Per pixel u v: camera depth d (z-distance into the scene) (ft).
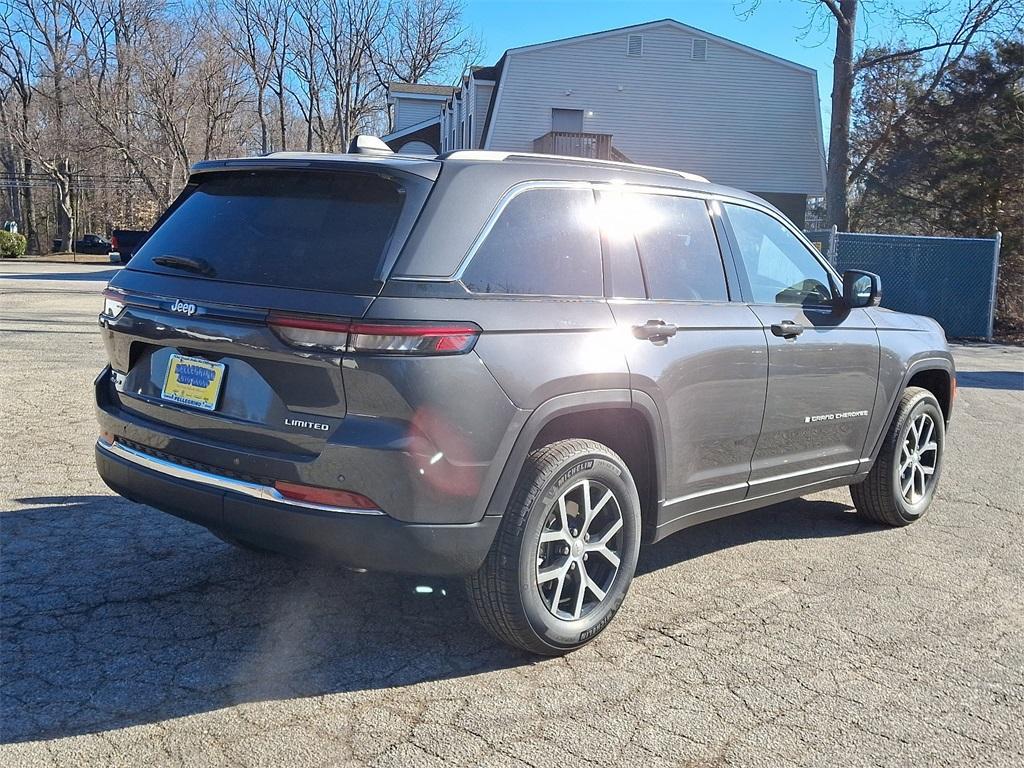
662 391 12.23
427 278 10.11
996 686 11.29
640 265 12.59
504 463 10.53
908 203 87.40
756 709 10.52
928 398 18.02
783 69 97.86
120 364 12.07
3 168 207.21
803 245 15.96
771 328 14.20
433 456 9.93
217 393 10.73
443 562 10.32
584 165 12.50
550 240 11.59
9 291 70.74
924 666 11.78
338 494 9.96
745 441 14.01
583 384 11.18
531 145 94.94
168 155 181.57
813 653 12.05
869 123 89.71
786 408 14.60
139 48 178.19
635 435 12.45
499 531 10.74
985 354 51.88
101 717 9.78
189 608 12.69
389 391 9.77
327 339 9.80
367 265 10.12
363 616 12.66
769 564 15.57
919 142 84.89
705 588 14.32
